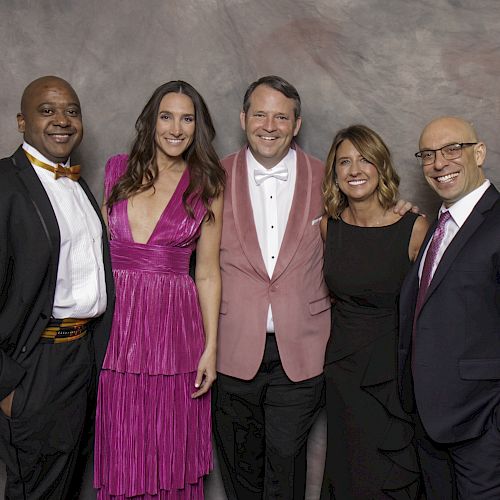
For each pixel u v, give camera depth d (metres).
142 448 2.54
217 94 3.03
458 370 2.15
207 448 2.69
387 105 2.97
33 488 2.38
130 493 2.55
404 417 2.46
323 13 2.97
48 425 2.33
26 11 3.01
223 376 2.68
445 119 2.28
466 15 2.90
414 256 2.50
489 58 2.90
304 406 2.69
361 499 2.54
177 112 2.50
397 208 2.52
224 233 2.65
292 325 2.60
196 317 2.60
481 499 2.18
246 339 2.62
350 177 2.48
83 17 3.01
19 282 2.24
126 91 3.03
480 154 2.27
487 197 2.21
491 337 2.15
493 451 2.16
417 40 2.94
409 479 2.50
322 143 3.02
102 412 2.54
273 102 2.56
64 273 2.31
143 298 2.50
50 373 2.31
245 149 2.74
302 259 2.62
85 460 2.66
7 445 2.35
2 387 2.21
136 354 2.50
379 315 2.50
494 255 2.11
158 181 2.57
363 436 2.51
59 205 2.34
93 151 3.05
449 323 2.16
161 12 3.01
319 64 2.99
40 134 2.31
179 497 2.65
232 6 3.00
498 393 2.17
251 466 2.78
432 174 2.29
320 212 2.66
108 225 2.58
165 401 2.55
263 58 3.00
